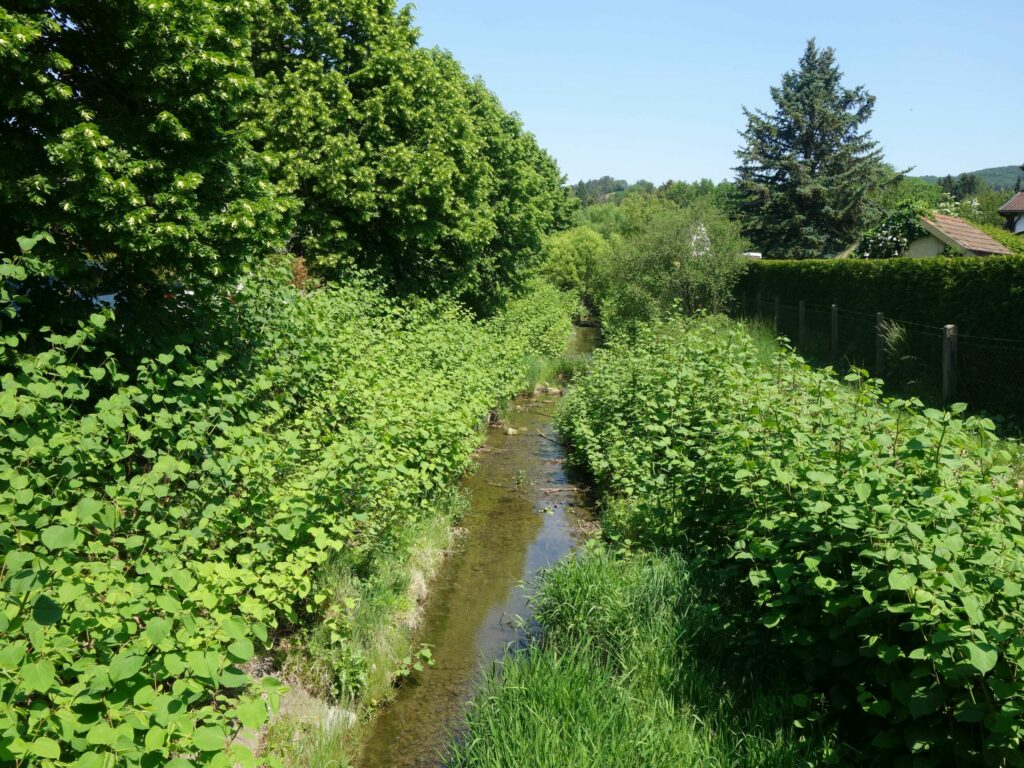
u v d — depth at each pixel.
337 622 5.54
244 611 4.09
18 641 2.84
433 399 9.10
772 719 4.25
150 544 4.43
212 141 7.40
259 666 4.96
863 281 15.61
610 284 26.41
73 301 6.61
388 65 16.02
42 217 6.10
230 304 8.38
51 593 3.21
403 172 15.83
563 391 19.31
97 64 6.74
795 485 4.61
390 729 4.97
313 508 5.17
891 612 3.75
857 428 4.86
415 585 6.95
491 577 7.58
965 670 3.17
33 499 4.04
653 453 8.32
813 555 4.41
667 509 7.22
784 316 19.67
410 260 18.19
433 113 17.19
